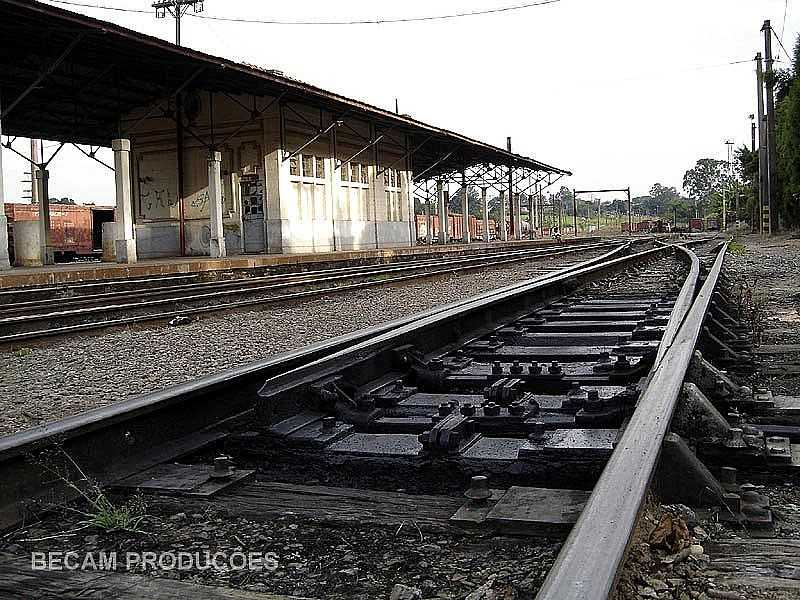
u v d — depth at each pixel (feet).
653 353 16.02
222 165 92.48
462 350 20.01
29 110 83.46
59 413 17.66
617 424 11.72
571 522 8.26
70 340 29.55
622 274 54.85
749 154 249.14
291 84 75.36
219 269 65.36
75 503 9.89
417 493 10.44
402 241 124.57
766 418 13.52
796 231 175.94
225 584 7.65
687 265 56.65
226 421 13.05
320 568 7.93
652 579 7.00
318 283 53.98
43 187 84.79
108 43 57.06
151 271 61.21
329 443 11.51
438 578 7.58
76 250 124.67
